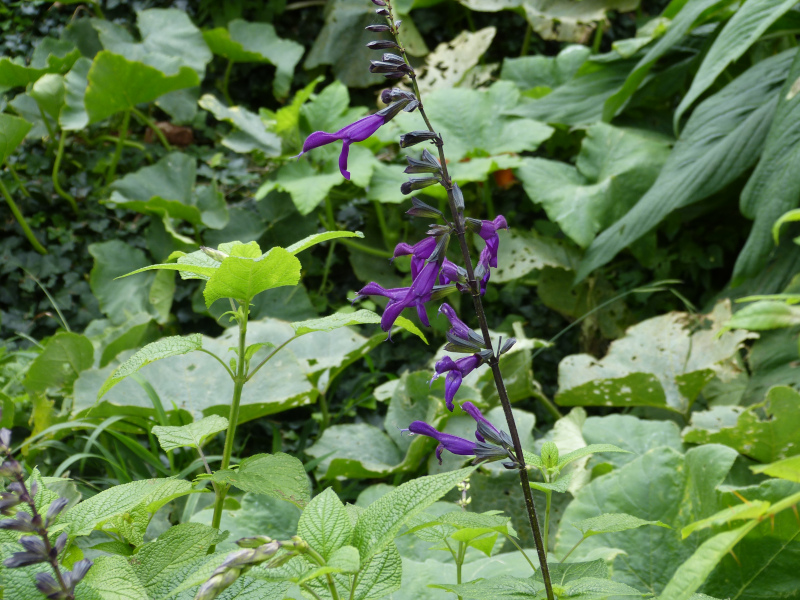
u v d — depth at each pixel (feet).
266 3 20.45
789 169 9.92
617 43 15.10
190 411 9.82
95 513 3.79
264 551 2.87
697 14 12.35
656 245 14.90
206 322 14.79
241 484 4.03
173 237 14.57
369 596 3.64
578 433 9.53
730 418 9.57
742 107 12.47
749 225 14.56
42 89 14.74
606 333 14.55
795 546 5.87
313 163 15.42
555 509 8.90
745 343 11.59
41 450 9.89
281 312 13.88
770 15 10.77
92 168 16.24
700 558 2.36
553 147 17.33
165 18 17.81
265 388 10.12
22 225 14.61
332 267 16.42
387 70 4.34
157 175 15.20
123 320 13.66
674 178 12.59
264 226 15.43
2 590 3.37
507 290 15.37
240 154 17.88
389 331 4.32
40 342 13.71
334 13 19.53
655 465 7.11
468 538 4.45
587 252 13.73
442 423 9.61
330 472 9.62
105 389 4.13
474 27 20.34
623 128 15.05
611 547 6.77
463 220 4.23
